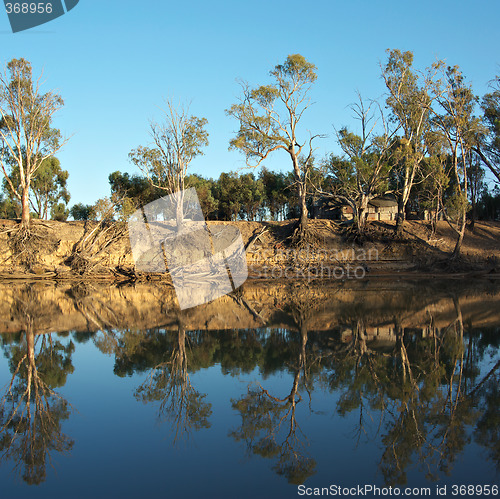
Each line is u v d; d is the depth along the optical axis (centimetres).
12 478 566
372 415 774
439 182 3566
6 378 1006
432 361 1125
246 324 1644
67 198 5428
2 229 3747
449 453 638
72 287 2970
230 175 5859
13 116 3653
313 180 4125
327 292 2612
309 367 1073
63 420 759
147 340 1386
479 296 2348
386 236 3916
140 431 712
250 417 766
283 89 3538
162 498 514
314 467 595
